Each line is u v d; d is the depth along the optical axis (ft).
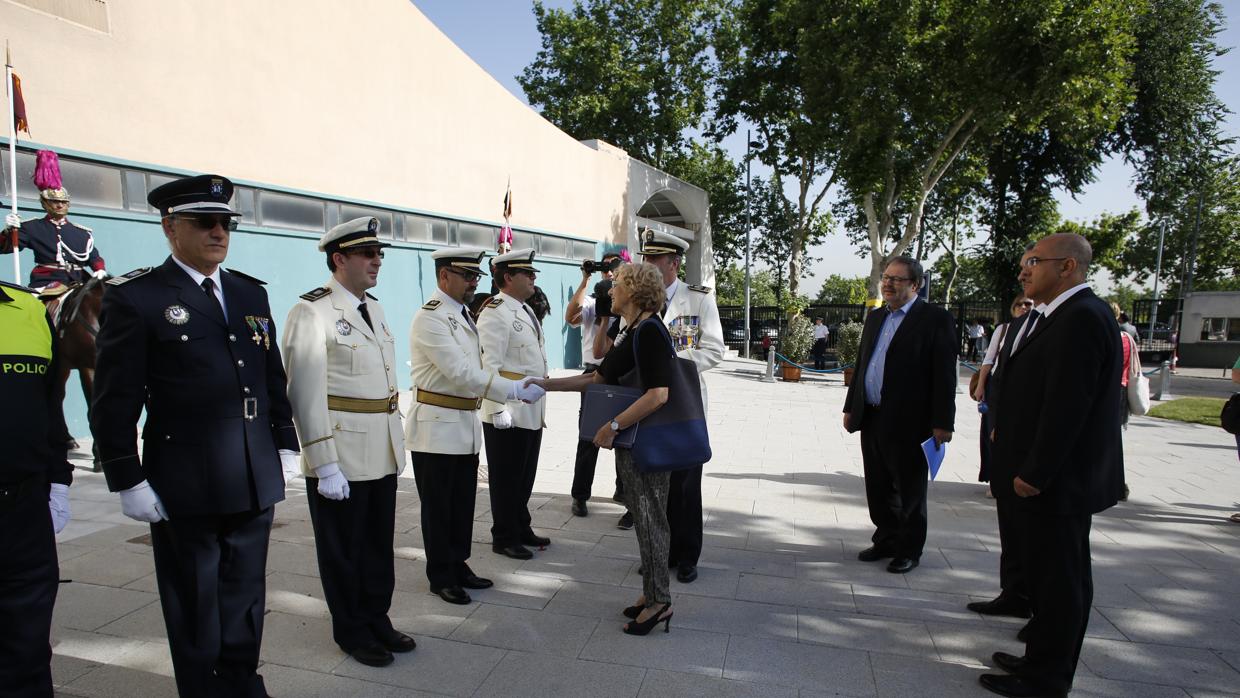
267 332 8.65
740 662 9.96
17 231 17.84
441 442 11.46
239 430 8.05
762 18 69.36
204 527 8.01
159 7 23.61
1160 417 35.94
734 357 73.61
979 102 58.08
